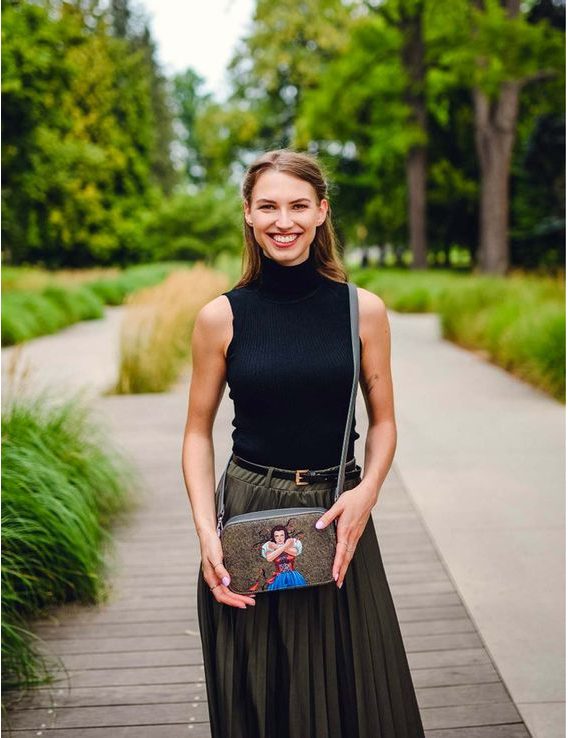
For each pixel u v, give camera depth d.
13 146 18.11
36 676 2.60
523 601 3.15
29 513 3.07
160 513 4.35
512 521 4.15
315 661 1.58
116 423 6.83
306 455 1.56
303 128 28.48
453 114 31.72
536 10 17.59
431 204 34.19
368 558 1.66
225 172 40.62
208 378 1.60
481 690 2.48
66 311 18.34
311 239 1.55
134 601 3.22
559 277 11.88
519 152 28.48
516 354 8.98
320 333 1.53
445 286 18.55
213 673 1.63
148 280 31.41
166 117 56.84
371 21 26.91
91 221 35.91
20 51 16.11
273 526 1.51
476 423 6.56
